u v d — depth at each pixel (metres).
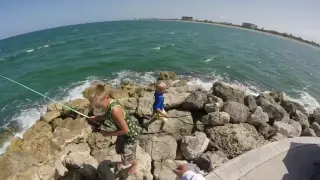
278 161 6.56
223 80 22.31
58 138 8.18
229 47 51.12
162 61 29.45
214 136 8.28
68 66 28.08
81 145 8.15
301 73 32.75
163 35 70.75
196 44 51.94
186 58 32.72
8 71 28.83
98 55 35.44
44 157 7.41
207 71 25.56
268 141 8.32
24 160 7.03
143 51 38.25
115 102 3.75
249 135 8.40
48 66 29.30
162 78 19.39
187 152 7.61
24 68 29.75
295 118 11.91
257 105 11.54
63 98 17.69
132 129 4.33
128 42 52.00
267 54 47.34
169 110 9.87
